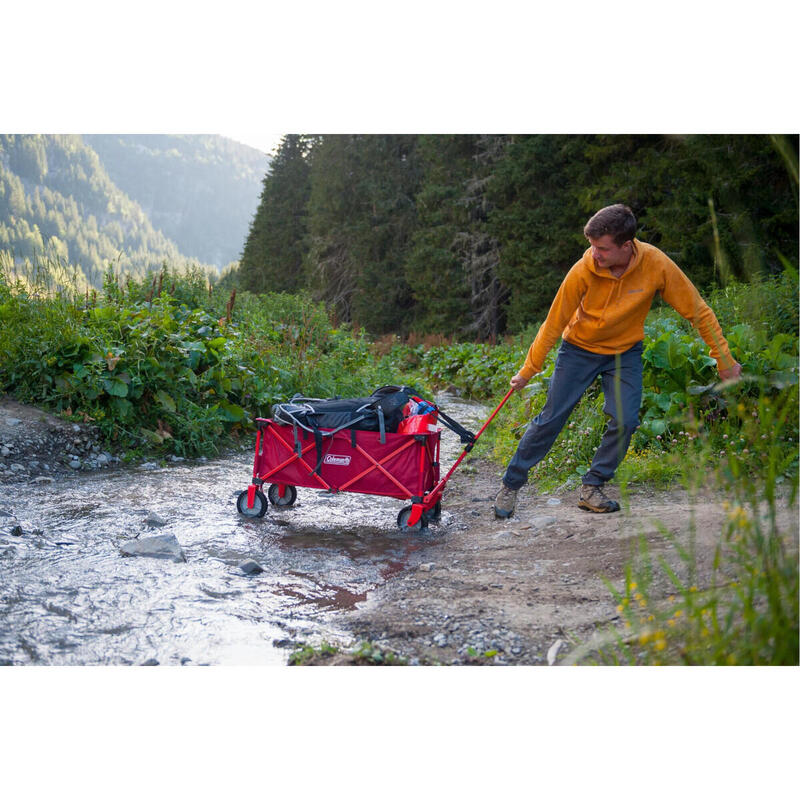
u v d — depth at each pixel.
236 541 4.51
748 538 2.34
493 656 2.93
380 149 34.50
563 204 23.16
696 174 17.23
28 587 3.55
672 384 5.84
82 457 6.21
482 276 28.45
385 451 4.87
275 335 10.25
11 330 6.77
